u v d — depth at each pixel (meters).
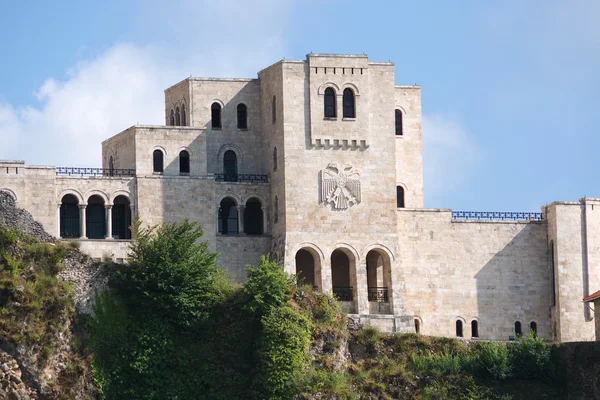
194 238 171.75
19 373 158.88
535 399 172.62
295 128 185.62
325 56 187.38
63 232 180.25
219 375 167.88
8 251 163.25
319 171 185.25
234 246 185.38
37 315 161.25
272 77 189.50
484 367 174.12
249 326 170.25
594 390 172.38
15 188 177.50
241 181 189.38
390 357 175.50
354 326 176.62
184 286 168.88
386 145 187.62
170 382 165.88
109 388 162.88
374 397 170.88
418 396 171.88
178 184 183.75
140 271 168.12
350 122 186.88
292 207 184.00
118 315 165.88
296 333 169.00
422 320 188.25
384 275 186.50
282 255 182.88
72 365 161.38
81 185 180.25
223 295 171.62
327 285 183.12
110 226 180.88
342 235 184.88
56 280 164.25
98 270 166.88
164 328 167.00
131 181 182.25
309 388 167.62
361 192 186.00
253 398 167.38
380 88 188.62
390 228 186.38
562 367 174.50
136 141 184.25
